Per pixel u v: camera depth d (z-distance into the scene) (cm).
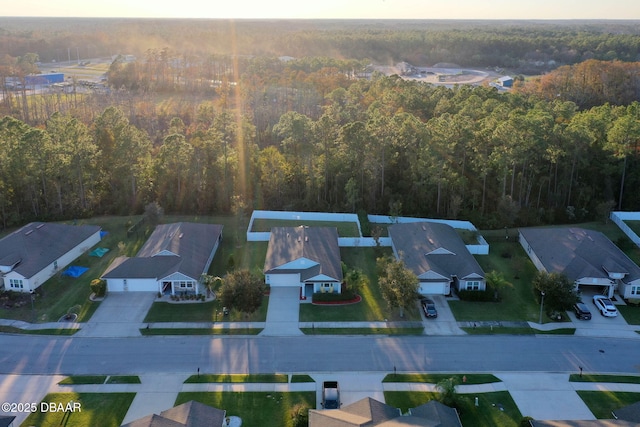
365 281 5175
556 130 6738
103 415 3528
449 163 7162
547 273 4847
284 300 5034
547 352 4269
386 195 7250
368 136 7000
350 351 4259
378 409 3284
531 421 3266
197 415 3234
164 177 7225
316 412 3269
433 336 4478
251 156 7469
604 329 4594
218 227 6372
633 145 7038
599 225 6794
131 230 6394
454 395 3575
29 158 6531
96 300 4978
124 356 4166
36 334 4434
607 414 3569
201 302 4969
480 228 6800
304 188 7450
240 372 3984
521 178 6950
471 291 5066
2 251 5303
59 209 6994
